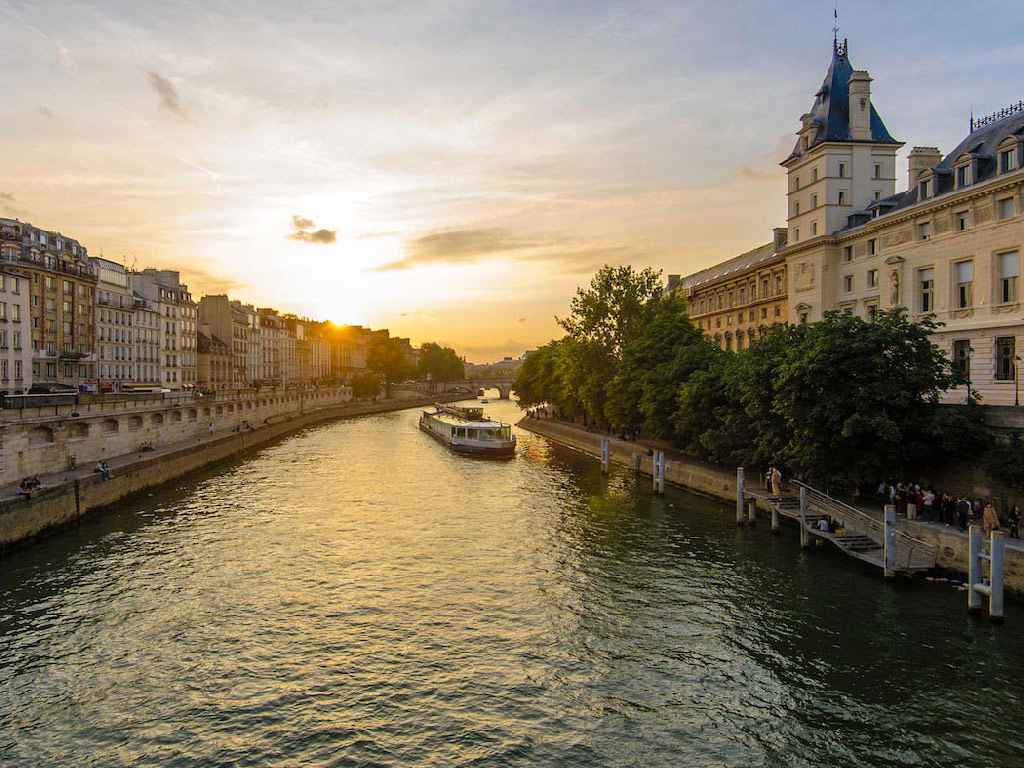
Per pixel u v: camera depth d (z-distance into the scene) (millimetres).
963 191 42562
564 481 55812
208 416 75750
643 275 78750
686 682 21078
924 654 22234
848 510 32656
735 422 42500
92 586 28781
